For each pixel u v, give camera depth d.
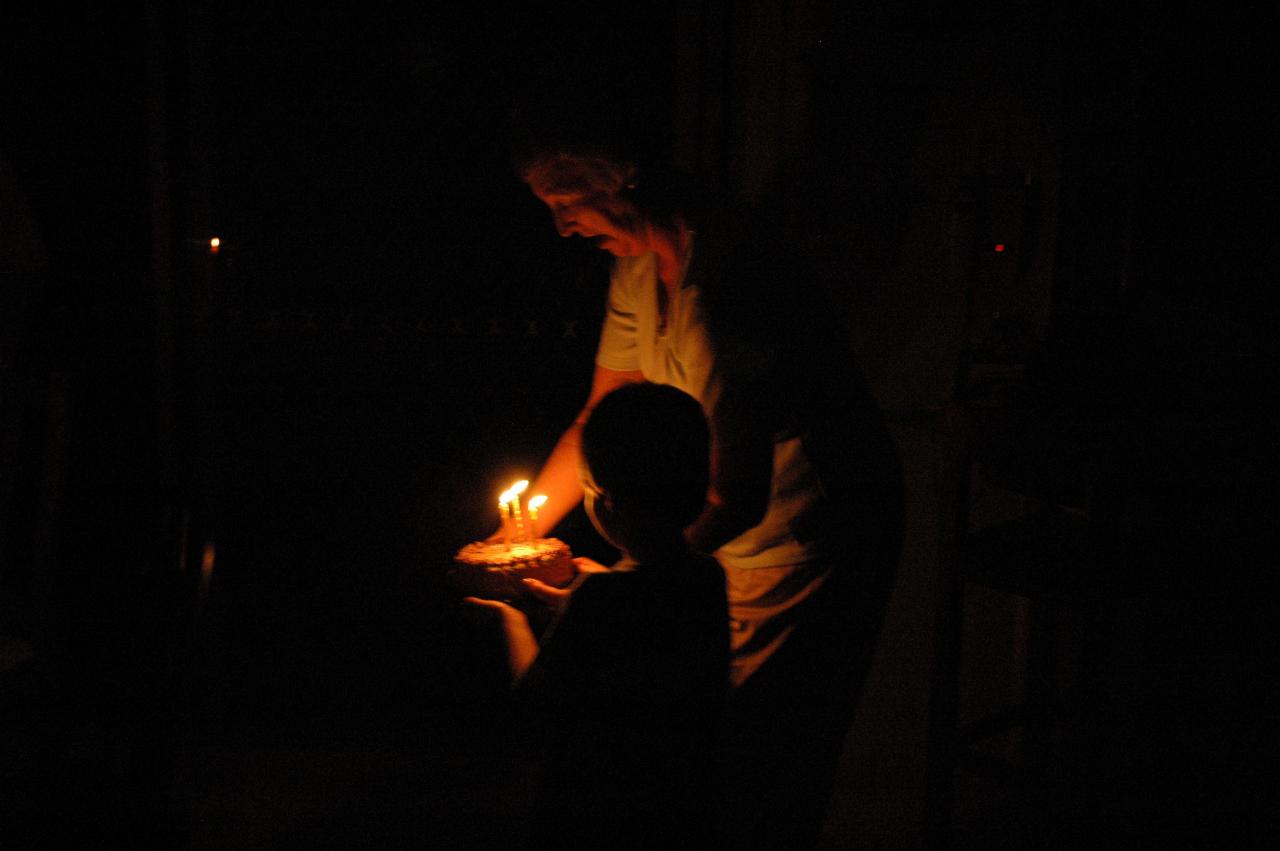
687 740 1.39
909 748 2.63
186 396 2.52
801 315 1.66
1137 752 2.21
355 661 2.93
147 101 2.36
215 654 2.82
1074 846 1.96
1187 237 2.25
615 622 1.36
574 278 2.86
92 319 2.40
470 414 2.89
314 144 2.74
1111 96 2.33
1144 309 2.24
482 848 2.23
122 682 1.96
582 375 2.89
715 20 2.57
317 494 2.88
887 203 2.53
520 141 1.59
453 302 2.85
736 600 1.76
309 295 2.80
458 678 2.95
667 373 1.80
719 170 2.60
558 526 2.91
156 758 1.83
